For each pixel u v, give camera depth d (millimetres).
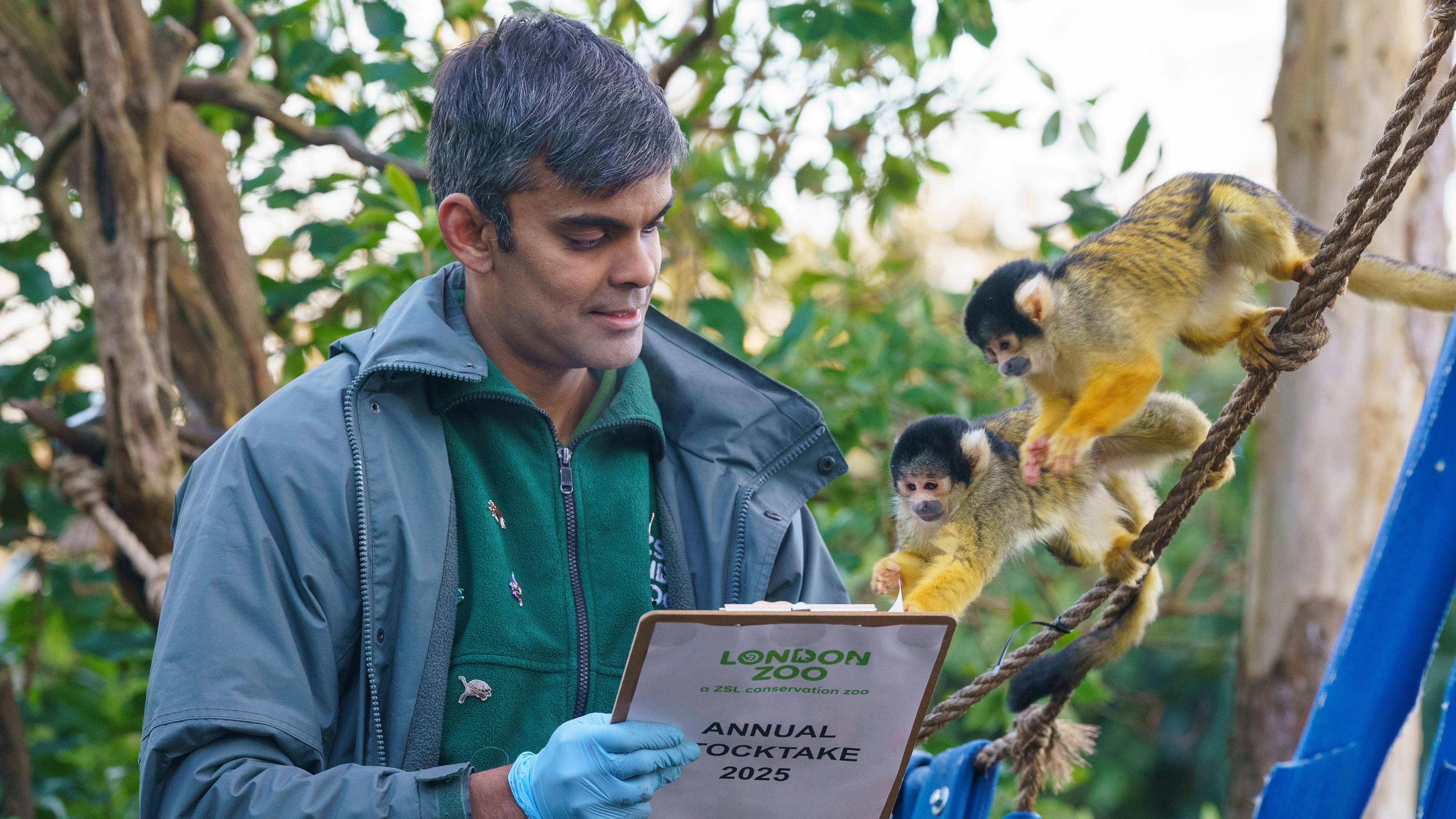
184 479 1703
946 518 2518
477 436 1752
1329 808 1593
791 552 1948
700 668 1361
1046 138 4297
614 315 1660
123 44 3146
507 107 1541
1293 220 2299
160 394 3127
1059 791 2287
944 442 2529
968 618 6148
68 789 4477
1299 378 4703
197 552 1511
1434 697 8562
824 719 1447
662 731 1405
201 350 3490
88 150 3086
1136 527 2639
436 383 1744
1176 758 9445
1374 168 1779
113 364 3059
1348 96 4449
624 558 1788
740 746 1463
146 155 3158
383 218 3443
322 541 1558
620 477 1837
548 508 1748
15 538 4094
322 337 4156
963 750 2053
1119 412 2182
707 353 2064
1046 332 2307
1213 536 6930
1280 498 4746
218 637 1455
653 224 1659
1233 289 2213
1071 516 2469
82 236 3488
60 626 4746
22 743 4062
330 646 1538
